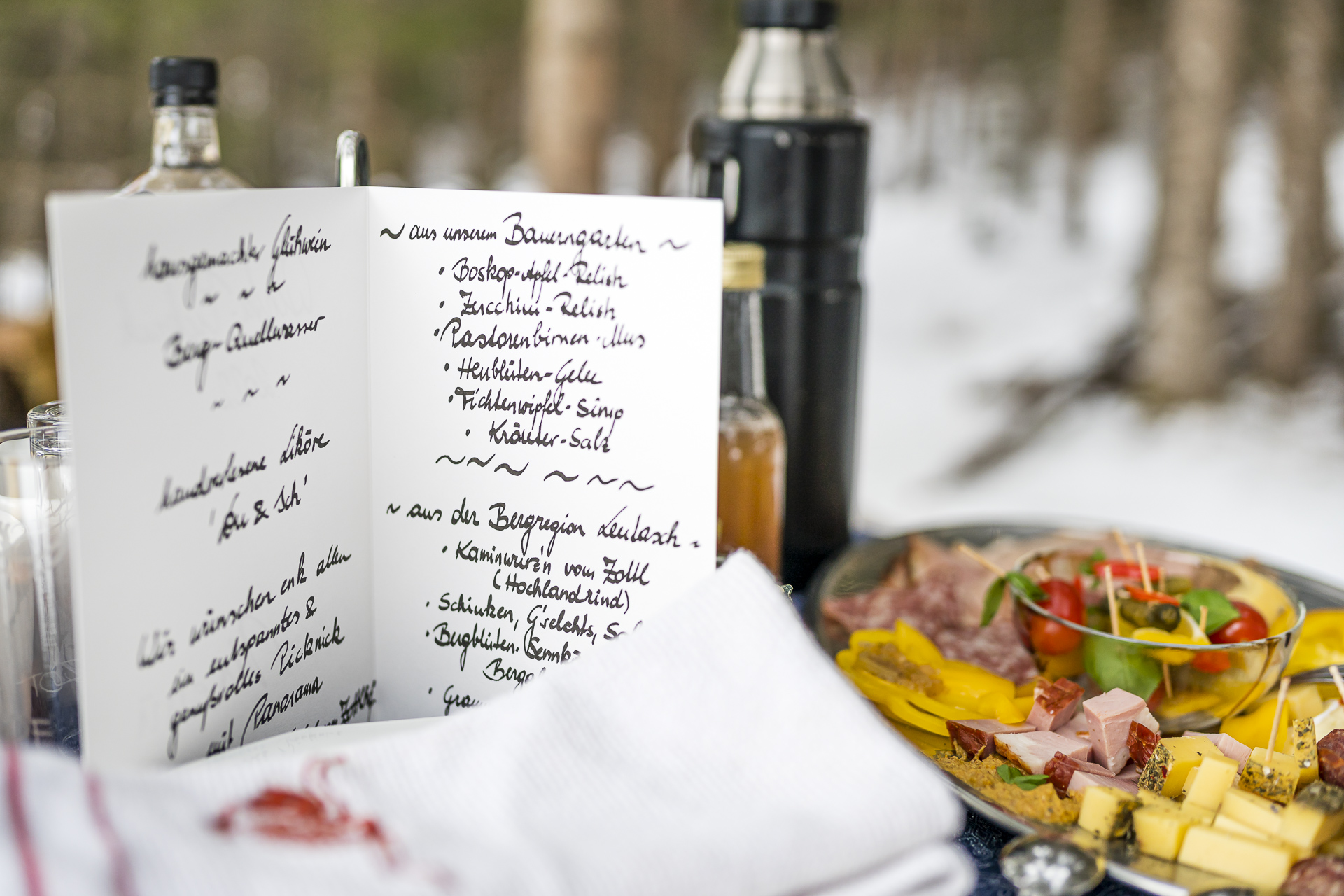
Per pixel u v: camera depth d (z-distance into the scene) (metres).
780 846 0.37
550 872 0.34
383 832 0.37
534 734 0.42
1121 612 0.65
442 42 6.64
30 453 0.52
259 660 0.52
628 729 0.44
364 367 0.56
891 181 8.23
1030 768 0.53
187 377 0.45
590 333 0.53
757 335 0.67
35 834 0.32
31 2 5.20
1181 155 5.38
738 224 0.80
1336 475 4.95
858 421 0.89
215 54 6.09
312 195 0.50
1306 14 5.38
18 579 0.51
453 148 7.57
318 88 6.66
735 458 0.66
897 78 8.20
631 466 0.54
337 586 0.57
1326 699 0.64
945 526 0.90
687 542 0.54
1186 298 5.54
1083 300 6.77
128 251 0.41
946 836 0.40
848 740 0.42
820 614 0.71
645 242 0.52
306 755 0.41
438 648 0.60
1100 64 7.16
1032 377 6.20
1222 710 0.60
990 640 0.71
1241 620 0.61
